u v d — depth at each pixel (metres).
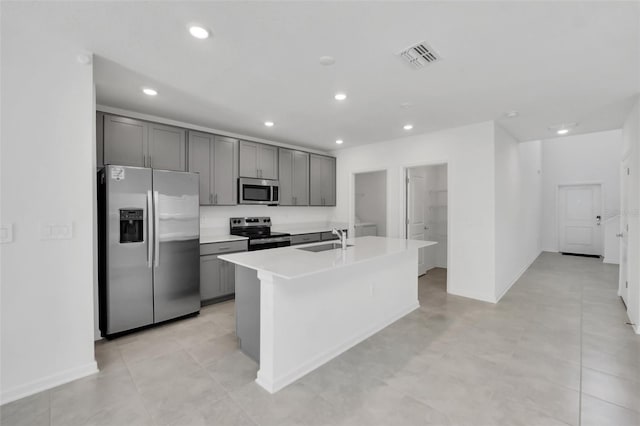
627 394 1.91
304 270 1.94
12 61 1.84
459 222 4.05
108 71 2.42
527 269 5.73
